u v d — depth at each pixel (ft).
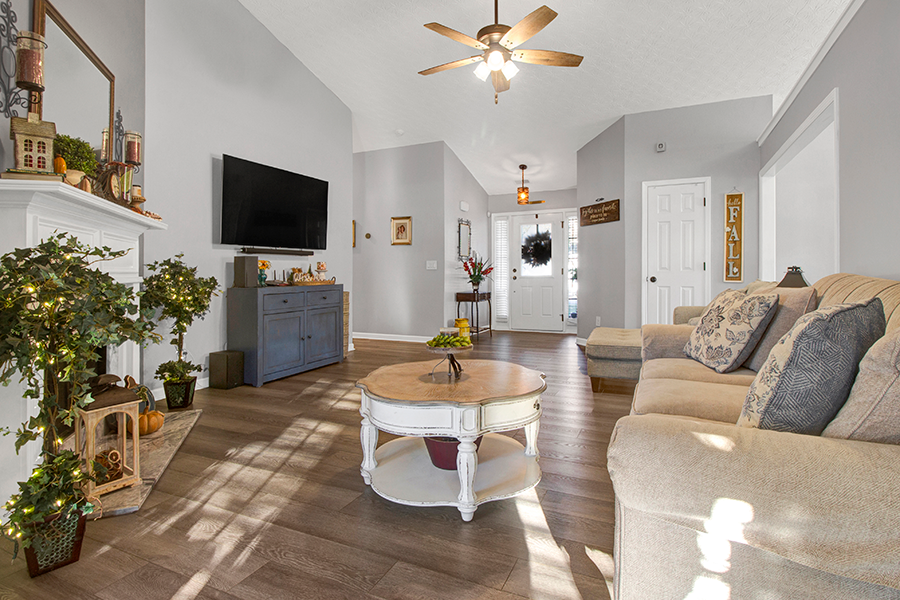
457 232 22.07
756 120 15.44
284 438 8.23
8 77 6.15
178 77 10.84
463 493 5.35
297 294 13.37
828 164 15.44
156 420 8.45
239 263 12.21
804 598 2.59
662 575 2.91
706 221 16.07
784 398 3.17
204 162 11.64
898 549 2.22
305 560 4.66
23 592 4.17
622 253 17.30
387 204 21.61
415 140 20.61
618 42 13.19
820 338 3.09
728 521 2.54
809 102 10.96
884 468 2.39
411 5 12.38
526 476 6.11
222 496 6.06
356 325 22.39
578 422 9.21
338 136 17.12
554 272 25.88
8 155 6.13
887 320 4.11
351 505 5.82
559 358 16.97
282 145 14.28
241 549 4.85
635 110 16.74
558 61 9.68
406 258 21.26
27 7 6.43
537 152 21.09
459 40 9.42
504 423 5.69
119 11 9.04
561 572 4.45
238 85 12.64
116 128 8.87
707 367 7.30
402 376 6.68
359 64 15.17
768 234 15.28
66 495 4.52
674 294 16.52
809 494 2.41
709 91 15.21
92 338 4.53
